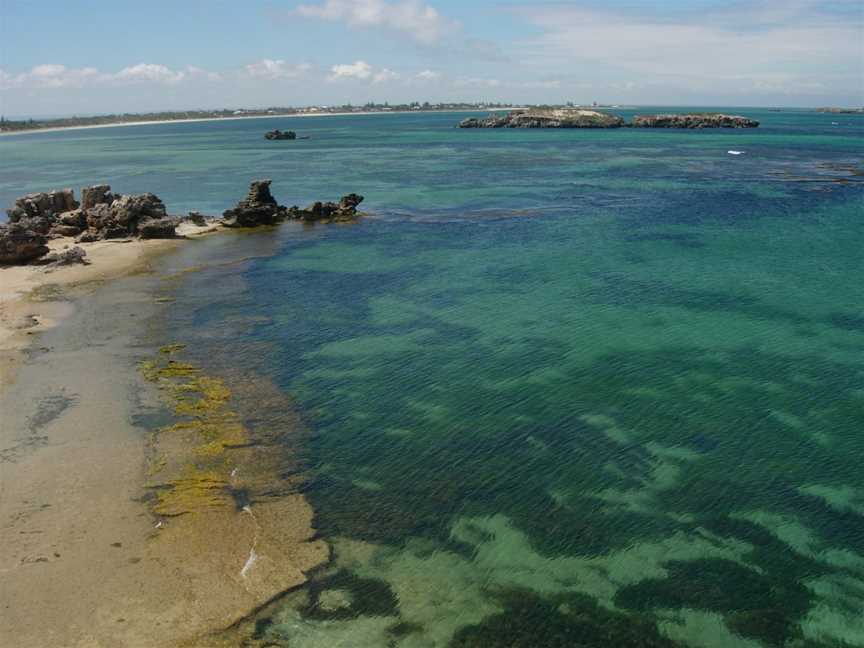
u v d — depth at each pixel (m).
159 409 27.59
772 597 18.23
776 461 24.56
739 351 33.91
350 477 23.27
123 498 21.44
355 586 18.09
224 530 20.08
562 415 27.86
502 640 16.56
